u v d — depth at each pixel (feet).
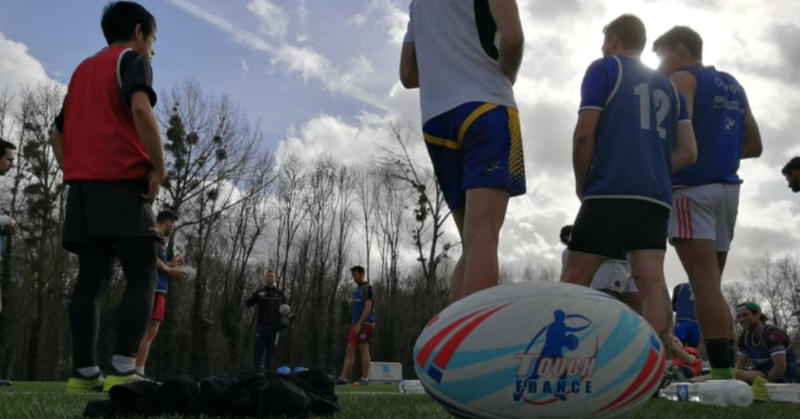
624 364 5.69
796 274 167.53
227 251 130.93
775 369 21.97
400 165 120.78
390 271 145.28
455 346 5.81
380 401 12.25
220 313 118.42
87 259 12.96
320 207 148.15
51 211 107.04
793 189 17.84
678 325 26.50
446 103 9.16
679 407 11.24
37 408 8.77
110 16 13.80
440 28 9.53
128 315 12.49
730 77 14.06
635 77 10.82
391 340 136.98
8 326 96.99
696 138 13.39
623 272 18.72
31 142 107.34
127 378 12.41
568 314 5.70
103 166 12.47
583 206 10.61
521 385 5.53
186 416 7.56
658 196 10.40
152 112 12.53
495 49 9.21
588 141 10.53
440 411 8.98
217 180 109.19
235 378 8.20
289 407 7.78
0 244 19.25
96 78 12.86
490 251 8.29
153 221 12.91
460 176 9.25
